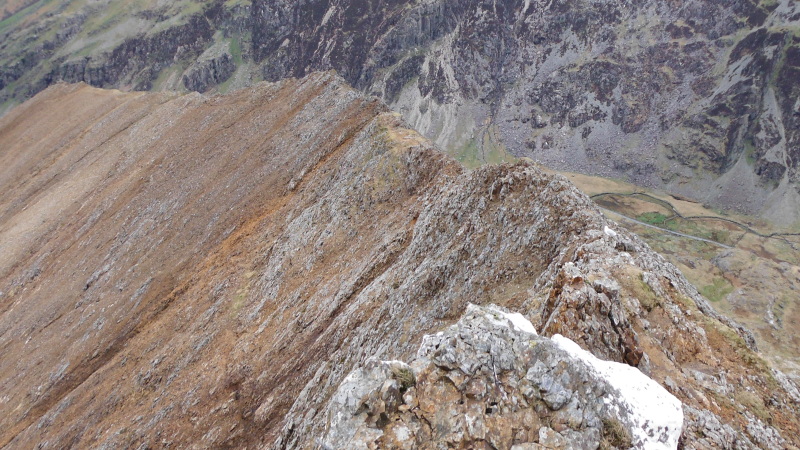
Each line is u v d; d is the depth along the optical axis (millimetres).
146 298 74000
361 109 80312
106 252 88625
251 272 65688
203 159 96250
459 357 17688
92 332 73625
